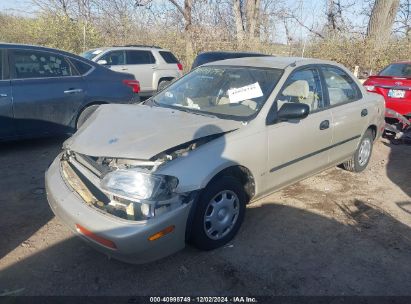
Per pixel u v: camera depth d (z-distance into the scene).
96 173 2.82
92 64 6.24
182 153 2.89
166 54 11.93
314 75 4.18
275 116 3.53
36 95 5.50
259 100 3.56
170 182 2.71
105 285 2.77
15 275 2.84
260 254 3.21
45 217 3.69
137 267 2.98
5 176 4.69
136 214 2.62
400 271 3.06
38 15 19.14
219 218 3.17
